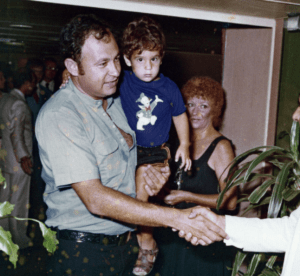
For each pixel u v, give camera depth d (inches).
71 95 52.6
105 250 57.3
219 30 102.4
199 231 53.2
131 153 60.0
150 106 63.0
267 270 63.3
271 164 92.1
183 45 102.3
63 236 56.3
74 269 56.2
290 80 87.6
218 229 53.0
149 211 51.0
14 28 83.4
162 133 65.7
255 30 96.0
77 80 52.8
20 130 110.7
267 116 94.7
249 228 52.8
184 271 76.3
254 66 97.5
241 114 102.3
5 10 77.2
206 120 78.3
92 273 57.0
